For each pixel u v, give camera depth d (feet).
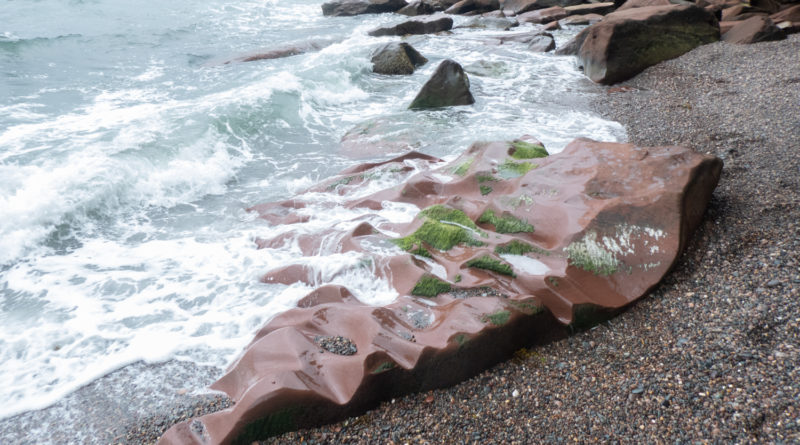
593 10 63.46
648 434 11.21
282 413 11.46
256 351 12.94
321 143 30.17
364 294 15.62
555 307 14.26
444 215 18.03
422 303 14.55
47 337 15.40
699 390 11.96
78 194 21.99
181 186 24.43
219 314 15.98
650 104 32.30
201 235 20.66
